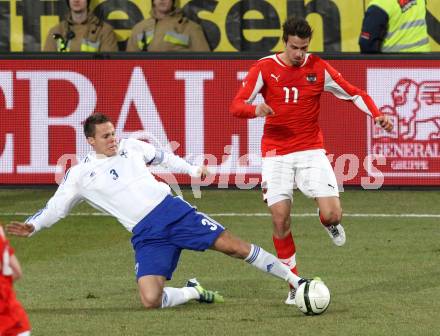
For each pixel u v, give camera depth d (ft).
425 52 161.07
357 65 161.38
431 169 162.40
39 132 162.71
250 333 92.02
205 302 104.32
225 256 127.44
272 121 108.68
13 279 67.26
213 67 161.89
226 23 173.47
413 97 161.48
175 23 171.94
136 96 162.61
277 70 108.06
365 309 100.89
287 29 106.32
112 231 141.59
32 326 95.30
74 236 138.41
